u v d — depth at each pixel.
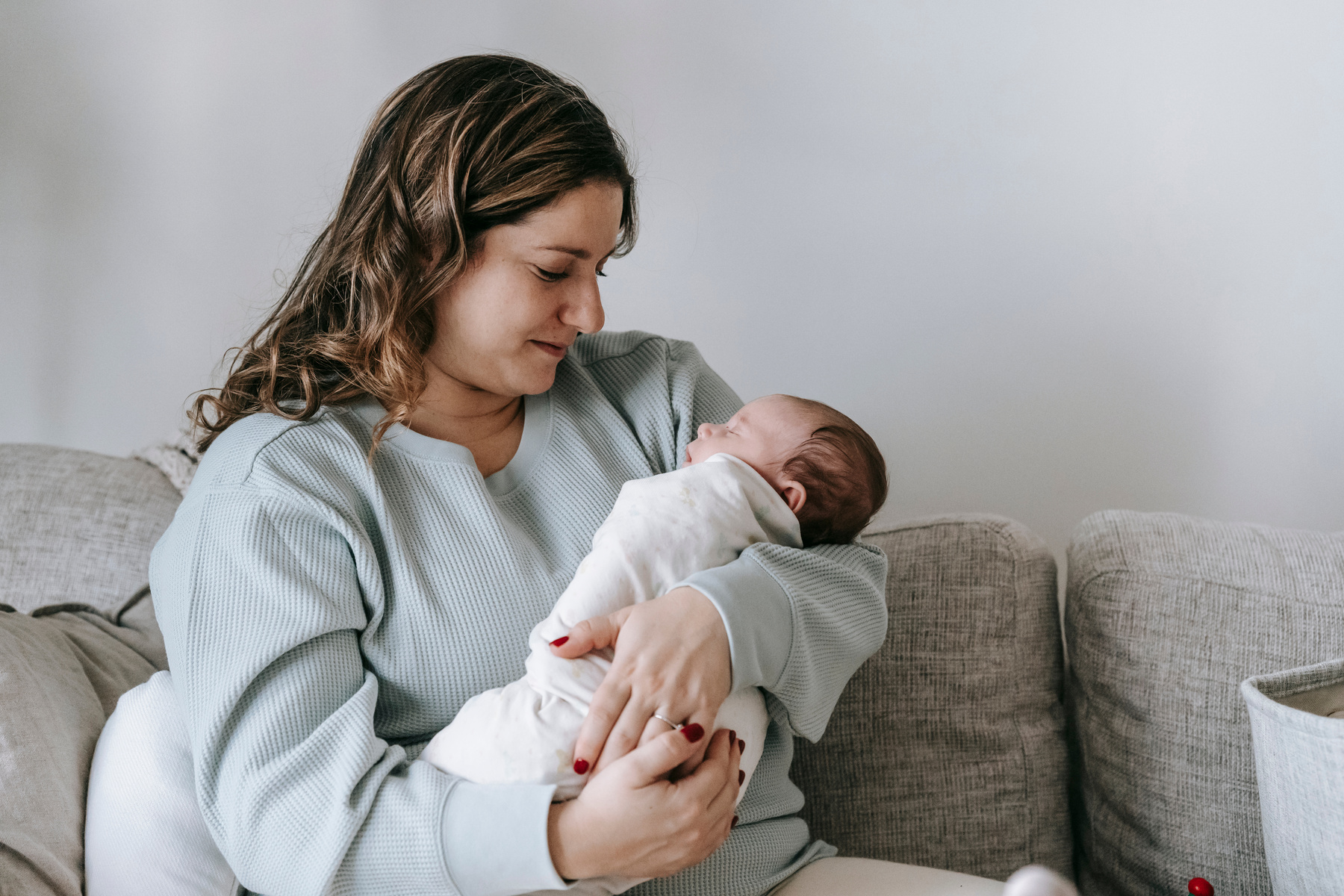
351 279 1.00
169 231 1.76
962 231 1.60
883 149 1.61
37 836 0.91
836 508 1.03
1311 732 0.86
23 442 1.73
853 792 1.25
